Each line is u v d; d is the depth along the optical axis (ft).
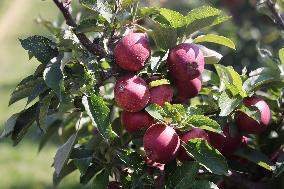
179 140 3.30
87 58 3.32
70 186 10.43
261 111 3.56
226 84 3.51
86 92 3.26
